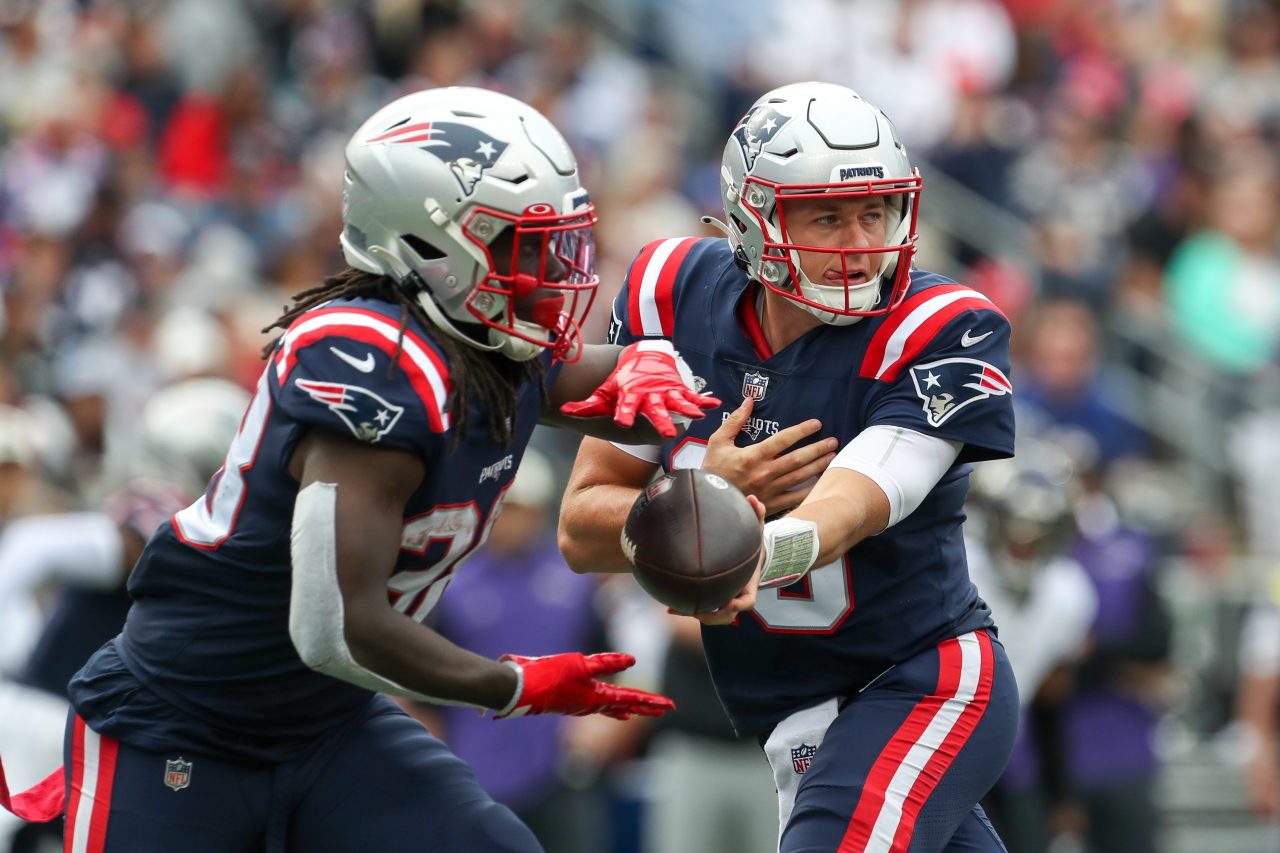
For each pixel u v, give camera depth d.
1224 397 33.06
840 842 11.98
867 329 12.17
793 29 42.62
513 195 10.80
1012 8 43.84
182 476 19.06
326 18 42.50
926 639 12.58
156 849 11.48
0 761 12.57
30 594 17.84
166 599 11.58
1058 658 21.27
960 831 12.91
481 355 11.23
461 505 11.20
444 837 11.80
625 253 33.31
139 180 36.59
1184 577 28.61
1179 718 28.08
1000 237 37.28
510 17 43.25
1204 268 34.84
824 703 12.75
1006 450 12.17
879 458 11.80
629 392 11.79
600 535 12.73
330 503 10.48
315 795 11.92
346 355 10.57
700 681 21.84
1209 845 27.25
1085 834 22.39
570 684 11.10
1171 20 44.56
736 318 12.58
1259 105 41.62
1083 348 29.67
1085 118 39.00
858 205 11.74
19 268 32.84
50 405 28.45
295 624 10.55
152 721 11.56
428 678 10.63
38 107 38.25
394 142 10.95
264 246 35.53
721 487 11.13
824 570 12.38
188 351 27.92
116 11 40.72
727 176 12.23
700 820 21.73
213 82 41.28
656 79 43.16
